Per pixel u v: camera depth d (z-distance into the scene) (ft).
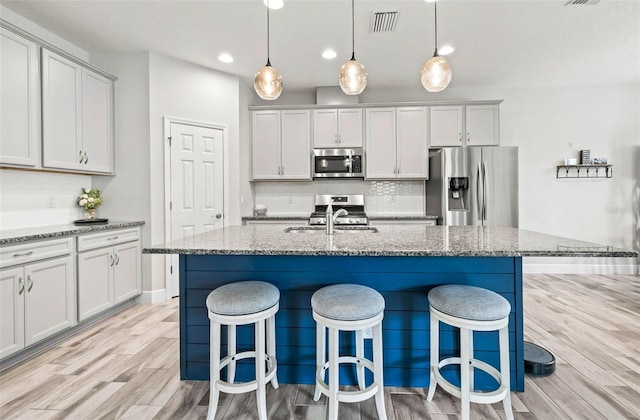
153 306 10.58
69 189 10.16
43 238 7.30
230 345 5.73
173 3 8.23
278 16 8.79
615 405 5.42
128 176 10.85
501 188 12.48
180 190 11.49
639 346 7.51
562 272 14.55
